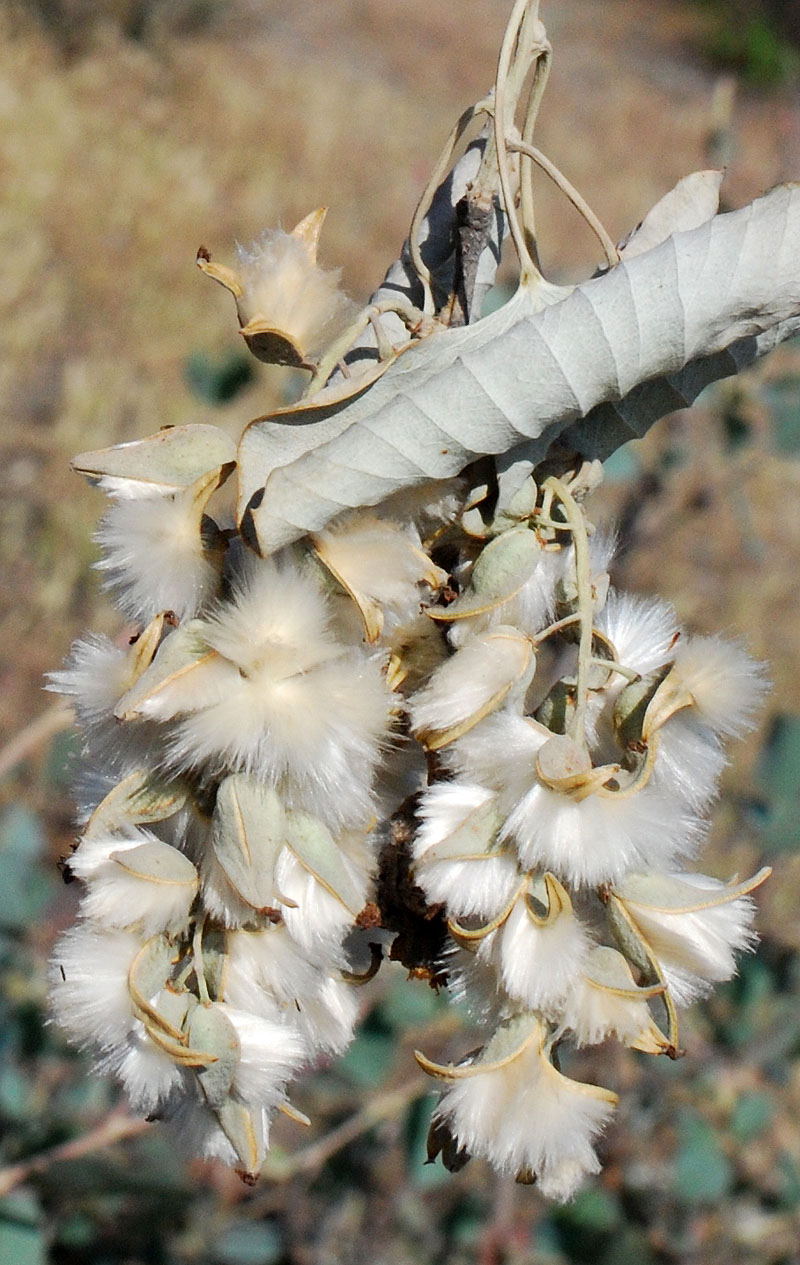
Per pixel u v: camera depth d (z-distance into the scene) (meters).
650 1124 0.77
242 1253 0.76
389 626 0.41
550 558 0.41
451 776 0.41
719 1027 0.76
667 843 0.40
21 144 1.92
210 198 2.06
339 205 2.27
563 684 0.41
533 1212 0.78
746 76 4.07
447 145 0.42
